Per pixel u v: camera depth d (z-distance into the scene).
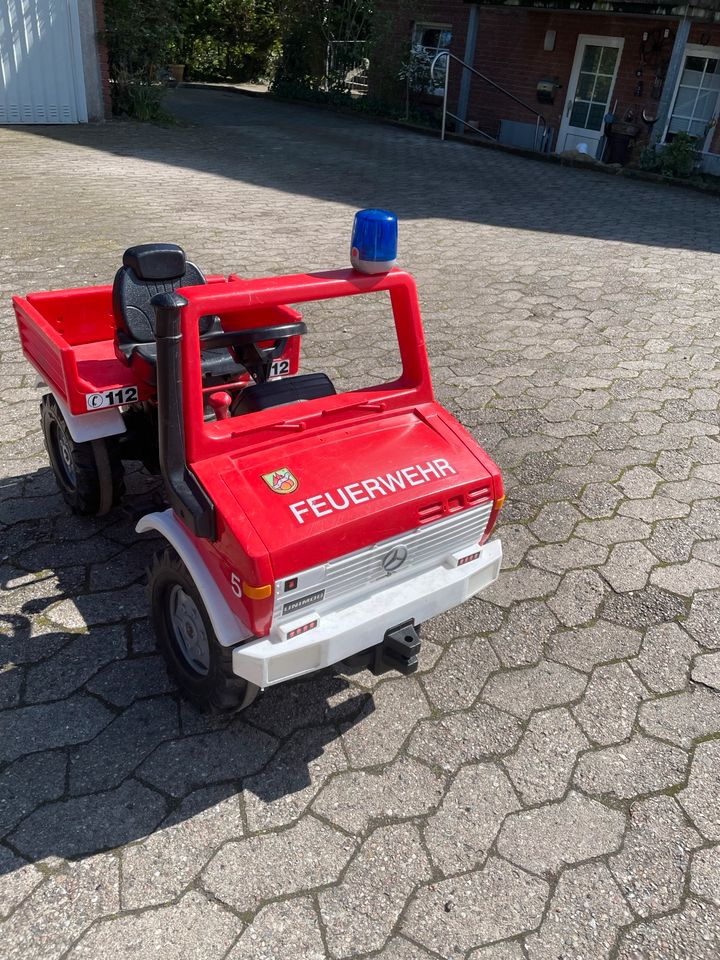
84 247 9.39
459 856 2.99
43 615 4.04
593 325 8.36
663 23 16.05
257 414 3.15
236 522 2.76
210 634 3.12
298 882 2.87
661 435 6.14
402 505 3.04
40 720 3.46
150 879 2.85
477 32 19.41
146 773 3.25
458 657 3.95
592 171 17.08
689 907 2.86
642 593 4.43
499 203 13.62
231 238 10.18
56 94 16.31
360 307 8.55
